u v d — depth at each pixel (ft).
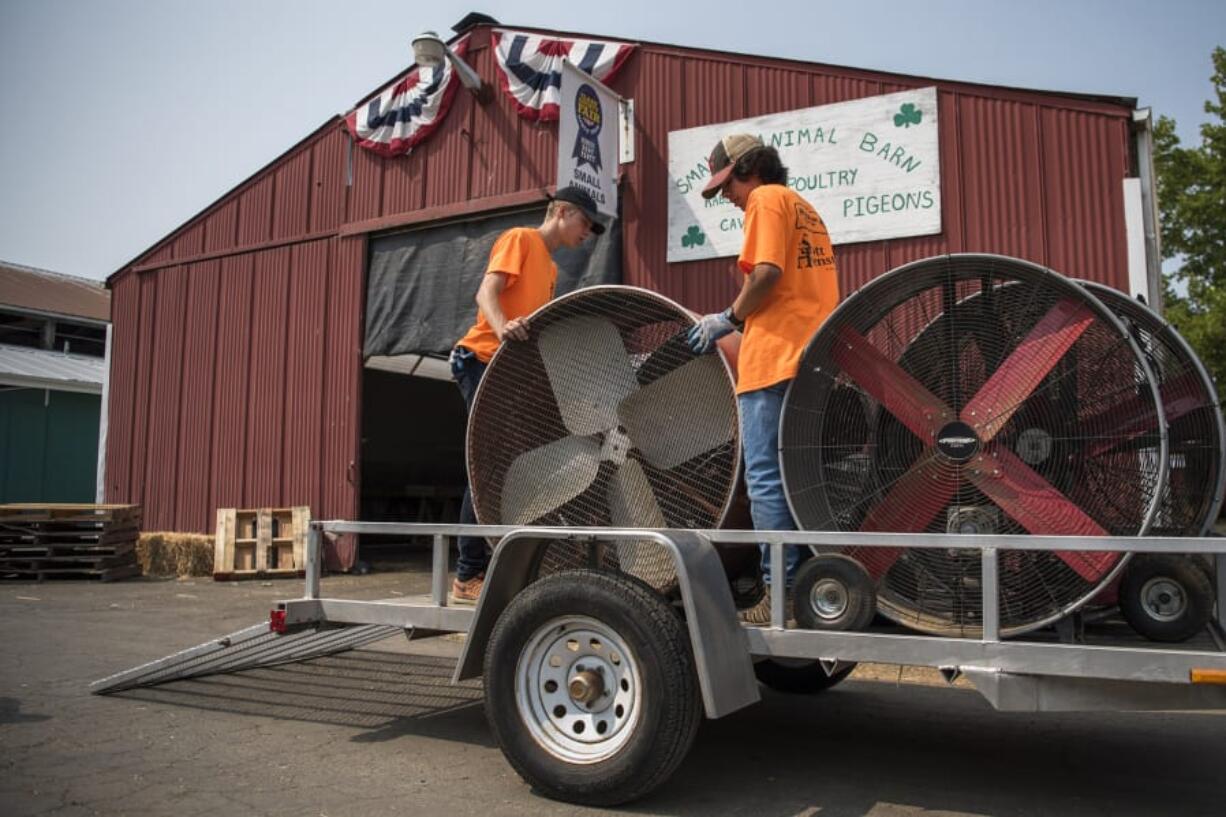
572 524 14.01
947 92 25.22
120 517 38.32
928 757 13.39
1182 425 11.23
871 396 11.78
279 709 15.84
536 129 33.27
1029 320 11.26
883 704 16.87
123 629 24.41
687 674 10.55
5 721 14.90
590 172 28.68
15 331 86.48
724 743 14.16
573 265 30.48
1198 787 11.97
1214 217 52.85
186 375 42.32
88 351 91.20
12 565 37.96
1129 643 10.19
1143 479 10.52
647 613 10.65
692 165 29.12
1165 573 9.95
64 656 20.58
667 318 13.56
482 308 15.17
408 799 11.19
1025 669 9.66
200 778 11.94
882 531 11.62
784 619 11.03
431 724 14.89
